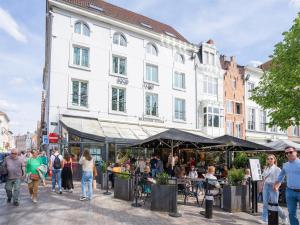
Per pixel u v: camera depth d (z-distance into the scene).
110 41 23.78
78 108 21.67
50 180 17.22
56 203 9.89
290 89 17.06
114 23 23.92
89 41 22.78
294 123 17.17
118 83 23.83
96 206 9.56
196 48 28.81
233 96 31.33
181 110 27.69
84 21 22.73
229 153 18.56
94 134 19.16
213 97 29.70
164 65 26.77
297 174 6.31
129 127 23.17
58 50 21.45
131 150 22.36
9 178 9.64
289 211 6.41
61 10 21.84
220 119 29.02
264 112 34.19
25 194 11.78
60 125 20.69
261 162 17.27
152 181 10.16
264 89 18.56
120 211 8.94
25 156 16.67
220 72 30.53
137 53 25.22
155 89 25.91
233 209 9.33
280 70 17.48
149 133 23.31
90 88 22.44
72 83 21.92
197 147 15.42
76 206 9.47
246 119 32.25
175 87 27.12
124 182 11.04
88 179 10.77
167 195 9.05
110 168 14.73
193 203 10.93
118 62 24.25
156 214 8.68
